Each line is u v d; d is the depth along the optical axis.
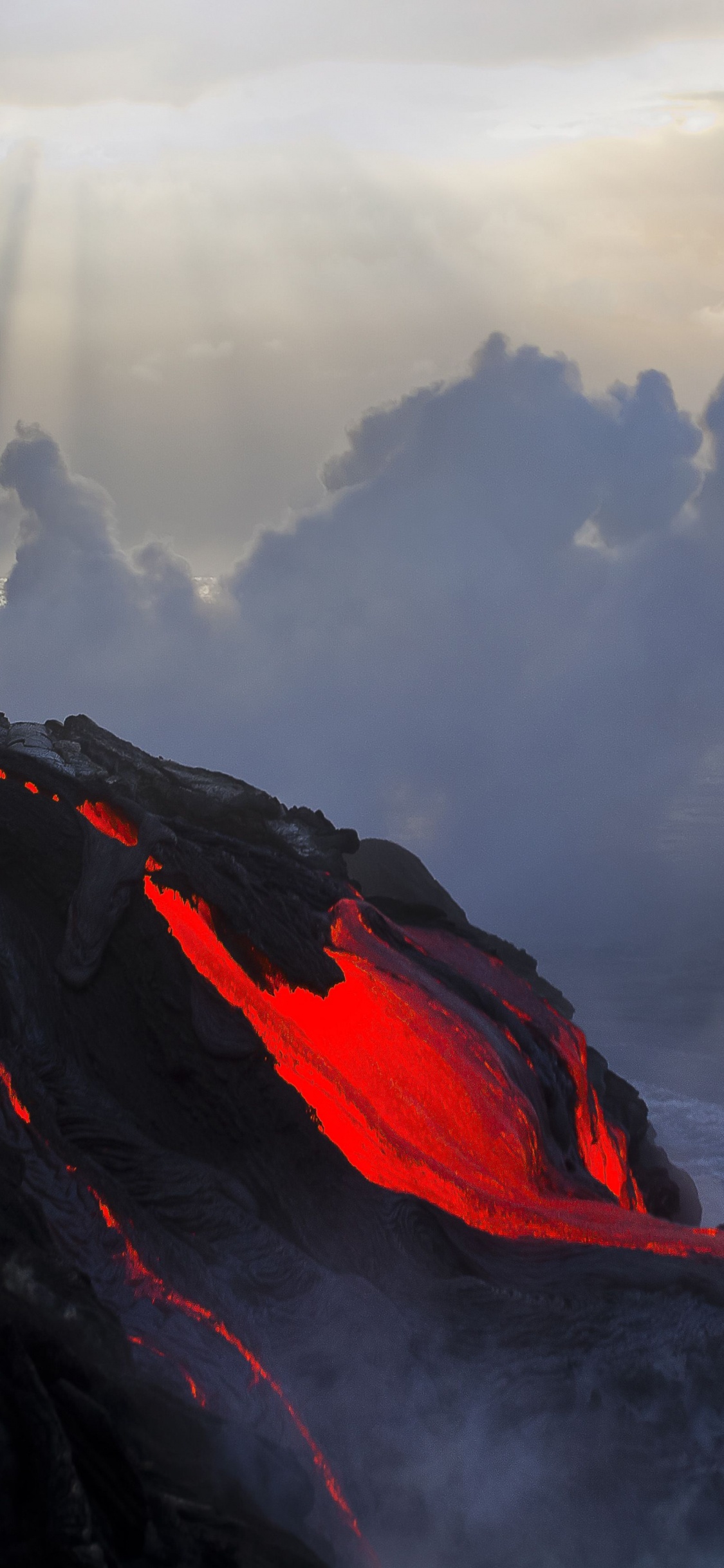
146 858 7.99
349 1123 7.29
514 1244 6.94
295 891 9.31
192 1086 6.97
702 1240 7.02
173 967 7.38
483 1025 8.83
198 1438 3.52
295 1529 3.55
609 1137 9.87
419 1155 7.32
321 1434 4.88
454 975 9.52
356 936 9.16
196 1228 5.95
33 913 7.73
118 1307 4.83
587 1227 7.16
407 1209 6.73
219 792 10.97
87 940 7.46
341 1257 6.34
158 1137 6.75
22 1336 3.22
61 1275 4.17
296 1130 6.91
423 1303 6.11
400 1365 5.32
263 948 8.16
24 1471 2.81
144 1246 5.32
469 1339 5.82
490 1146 7.86
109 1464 3.01
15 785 8.59
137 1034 7.17
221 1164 6.66
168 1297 5.03
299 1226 6.43
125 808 8.74
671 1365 5.68
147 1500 3.01
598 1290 6.40
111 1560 2.69
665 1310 6.20
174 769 11.40
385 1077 7.94
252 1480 3.49
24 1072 6.41
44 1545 2.66
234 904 8.18
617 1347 5.84
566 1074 9.84
